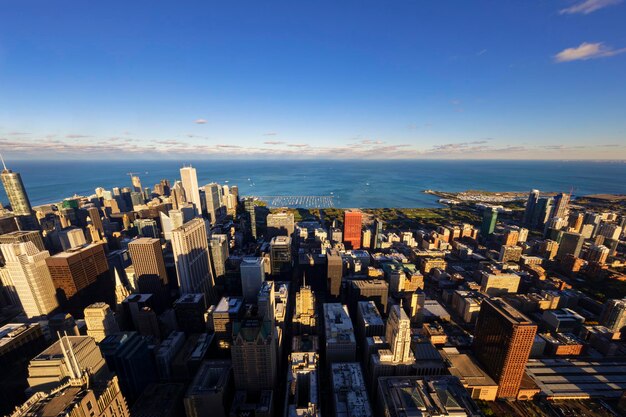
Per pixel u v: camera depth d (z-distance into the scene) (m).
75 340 189.25
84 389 156.38
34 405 143.88
